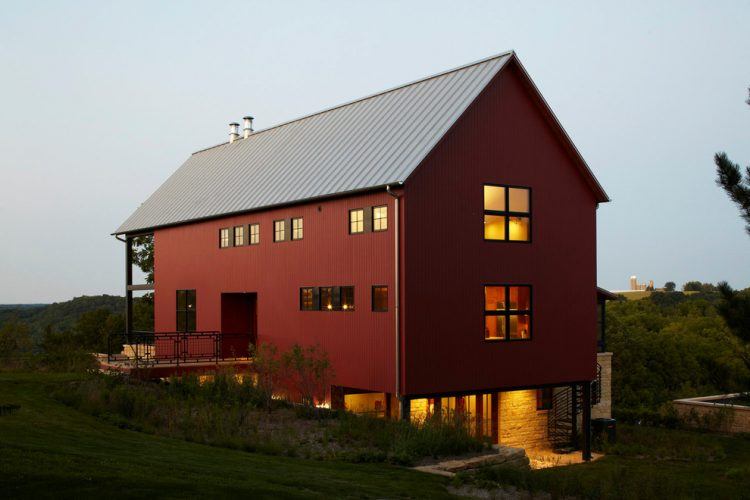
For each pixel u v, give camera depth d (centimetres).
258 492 966
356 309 2089
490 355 2091
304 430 1664
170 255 3083
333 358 2172
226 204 2703
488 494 1230
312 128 2734
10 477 878
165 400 1866
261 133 3170
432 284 1977
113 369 2348
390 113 2341
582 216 2331
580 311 2309
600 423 2533
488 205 2117
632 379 4506
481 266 2083
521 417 2434
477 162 2088
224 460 1241
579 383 2309
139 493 880
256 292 2544
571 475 1515
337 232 2173
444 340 1995
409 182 1936
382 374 1984
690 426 2884
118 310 8481
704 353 4900
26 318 8519
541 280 2219
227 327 2741
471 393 2042
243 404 1906
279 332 2419
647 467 2117
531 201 2203
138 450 1236
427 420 1634
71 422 1479
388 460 1406
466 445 1509
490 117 2125
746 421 2723
